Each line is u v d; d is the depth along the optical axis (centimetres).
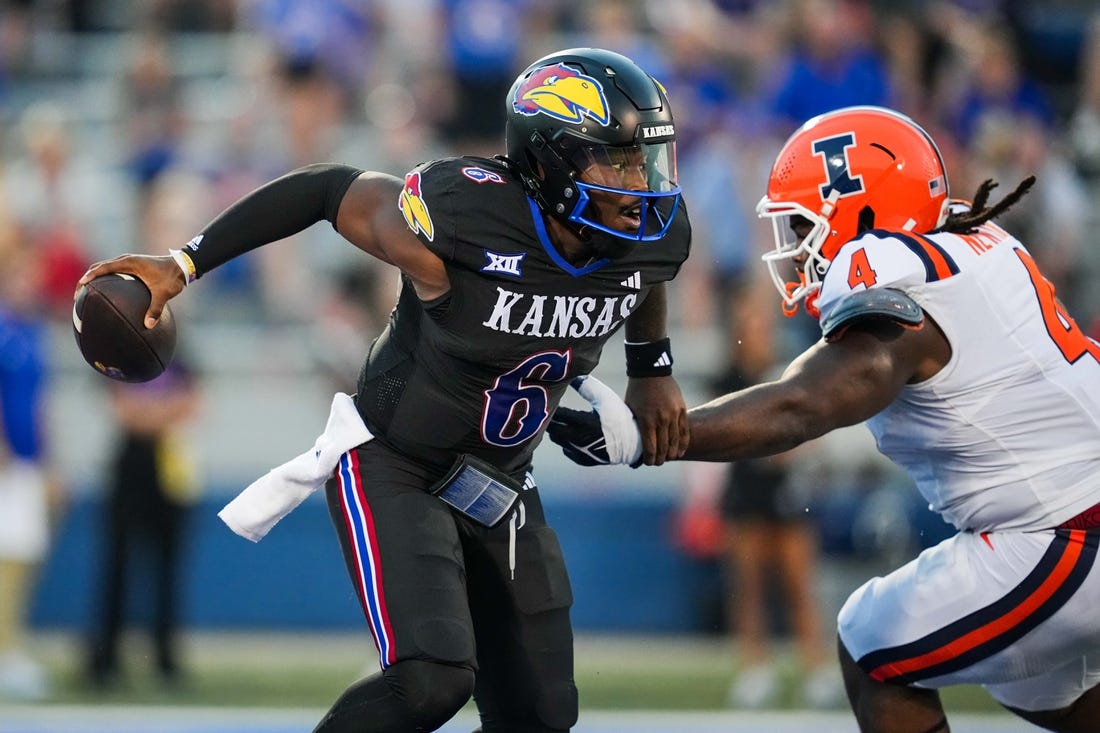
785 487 2494
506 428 1191
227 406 3178
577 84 1112
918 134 1254
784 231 1309
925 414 1197
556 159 1101
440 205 1108
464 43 3378
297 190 1170
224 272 3303
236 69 3712
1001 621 1192
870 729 1278
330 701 2331
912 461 1248
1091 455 1181
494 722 1254
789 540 2488
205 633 2916
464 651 1137
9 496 2433
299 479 1220
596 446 1210
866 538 2772
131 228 3266
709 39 3481
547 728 1224
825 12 3322
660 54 3538
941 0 3681
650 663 2719
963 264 1173
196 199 3186
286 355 3203
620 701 2386
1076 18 3784
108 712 2233
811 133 1259
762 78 3422
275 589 2930
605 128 1097
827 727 2200
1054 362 1178
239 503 1226
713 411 1152
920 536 2744
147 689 2422
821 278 1256
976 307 1164
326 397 2708
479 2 3403
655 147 1119
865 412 1138
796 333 3008
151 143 3325
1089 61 3622
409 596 1149
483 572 1238
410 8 3550
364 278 2636
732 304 2820
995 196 3162
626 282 1155
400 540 1171
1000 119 3406
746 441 1142
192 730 2088
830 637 2734
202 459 3098
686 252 1198
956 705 2333
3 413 2434
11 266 2472
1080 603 1179
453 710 1138
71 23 3894
